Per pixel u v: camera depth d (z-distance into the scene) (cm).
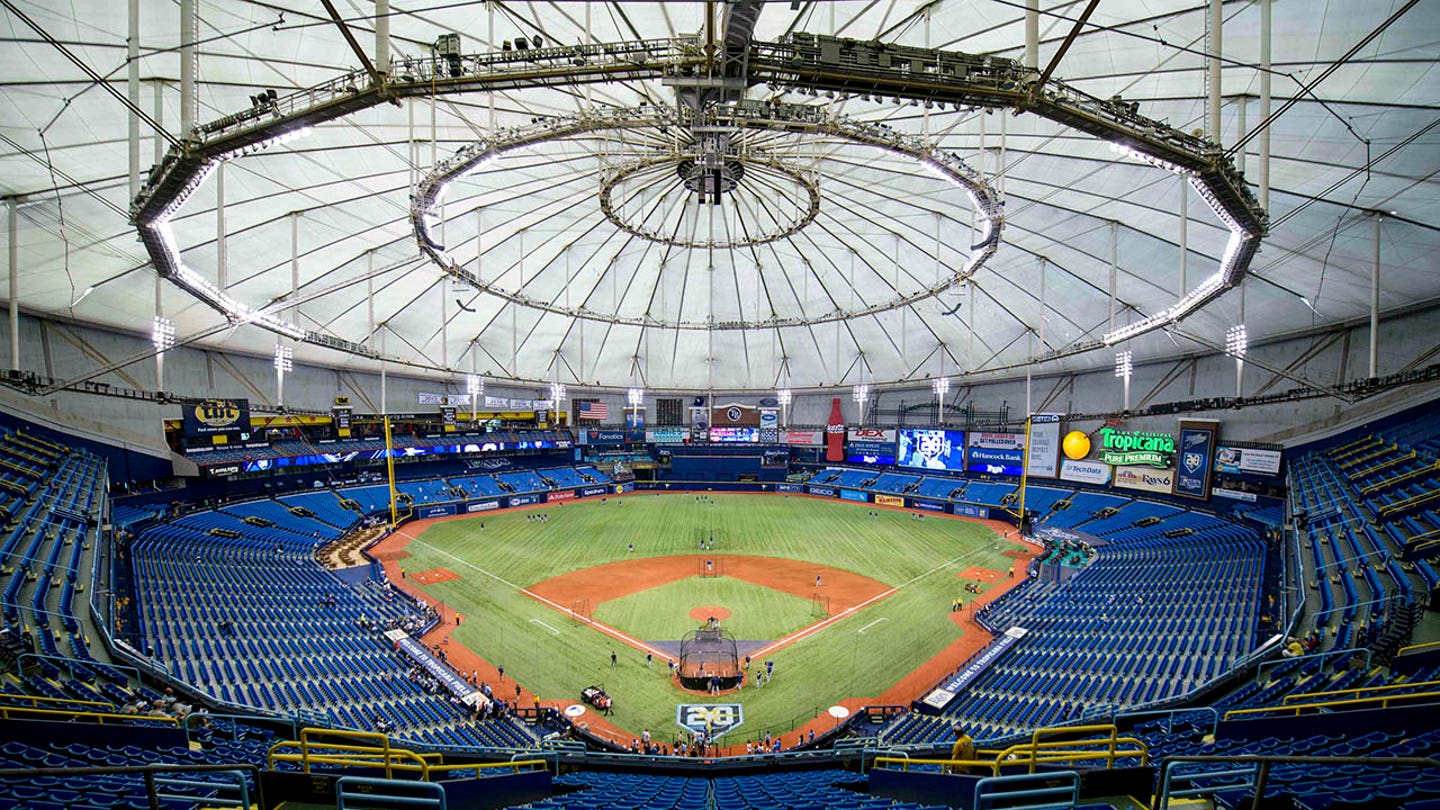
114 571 2850
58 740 1239
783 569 4659
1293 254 3478
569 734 2339
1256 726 1270
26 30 1983
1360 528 2778
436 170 2823
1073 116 1756
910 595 4047
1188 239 3703
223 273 2867
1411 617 1745
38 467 3403
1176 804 801
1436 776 954
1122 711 1856
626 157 3862
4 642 1688
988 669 2803
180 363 4916
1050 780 891
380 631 3173
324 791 851
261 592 3406
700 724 2462
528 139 2744
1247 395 4966
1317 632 1944
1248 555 3550
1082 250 4322
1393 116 2262
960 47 2681
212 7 2133
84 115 2420
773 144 3584
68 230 3084
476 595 3950
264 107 1847
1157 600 3284
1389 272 3394
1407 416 3819
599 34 2766
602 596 3984
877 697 2681
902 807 1027
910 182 4128
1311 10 1977
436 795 988
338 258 4362
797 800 1225
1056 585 4081
